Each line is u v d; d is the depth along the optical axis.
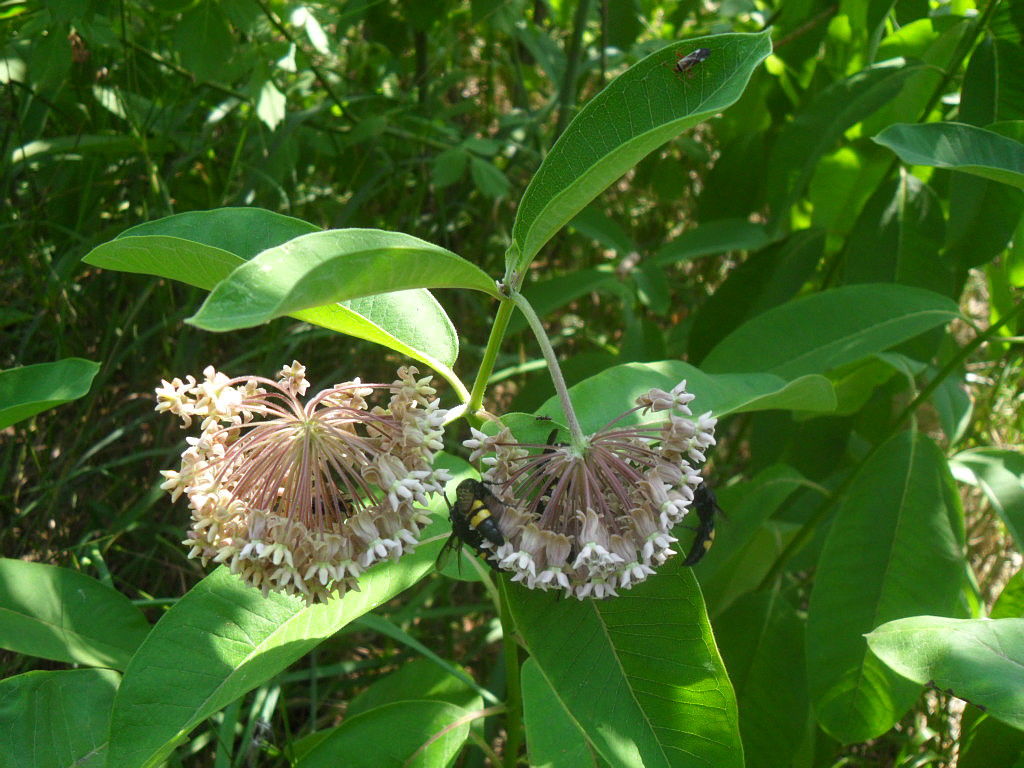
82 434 0.41
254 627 0.25
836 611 0.34
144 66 0.51
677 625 0.23
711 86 0.21
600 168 0.20
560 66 0.62
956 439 0.43
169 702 0.24
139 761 0.23
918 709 0.43
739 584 0.45
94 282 0.46
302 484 0.21
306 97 0.56
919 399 0.38
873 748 0.45
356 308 0.25
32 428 0.40
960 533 0.35
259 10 0.43
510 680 0.32
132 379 0.44
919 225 0.43
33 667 0.37
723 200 0.55
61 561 0.40
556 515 0.22
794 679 0.38
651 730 0.22
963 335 0.59
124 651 0.30
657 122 0.22
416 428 0.22
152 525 0.41
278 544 0.21
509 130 0.60
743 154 0.54
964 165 0.28
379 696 0.37
